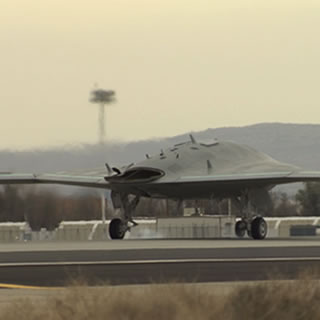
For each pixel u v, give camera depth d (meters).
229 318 63.44
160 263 132.38
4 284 103.25
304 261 135.38
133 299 65.31
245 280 105.69
